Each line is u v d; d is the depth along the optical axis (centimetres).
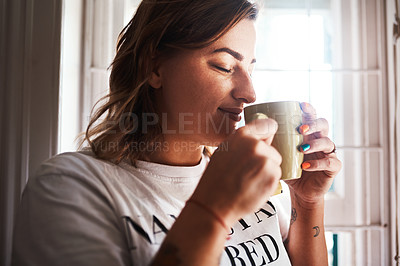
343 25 114
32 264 46
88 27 105
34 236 48
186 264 41
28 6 80
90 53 107
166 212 58
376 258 107
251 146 45
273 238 69
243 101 61
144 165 64
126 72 73
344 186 113
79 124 103
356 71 108
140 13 71
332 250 119
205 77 59
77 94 100
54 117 82
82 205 51
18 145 79
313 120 64
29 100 81
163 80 63
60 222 48
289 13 115
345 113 115
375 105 109
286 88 113
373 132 109
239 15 59
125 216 53
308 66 114
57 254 46
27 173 81
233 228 66
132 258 52
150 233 54
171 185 64
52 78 82
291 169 59
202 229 42
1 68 77
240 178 43
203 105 60
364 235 109
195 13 59
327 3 117
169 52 61
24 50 80
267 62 116
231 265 60
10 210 77
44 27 82
